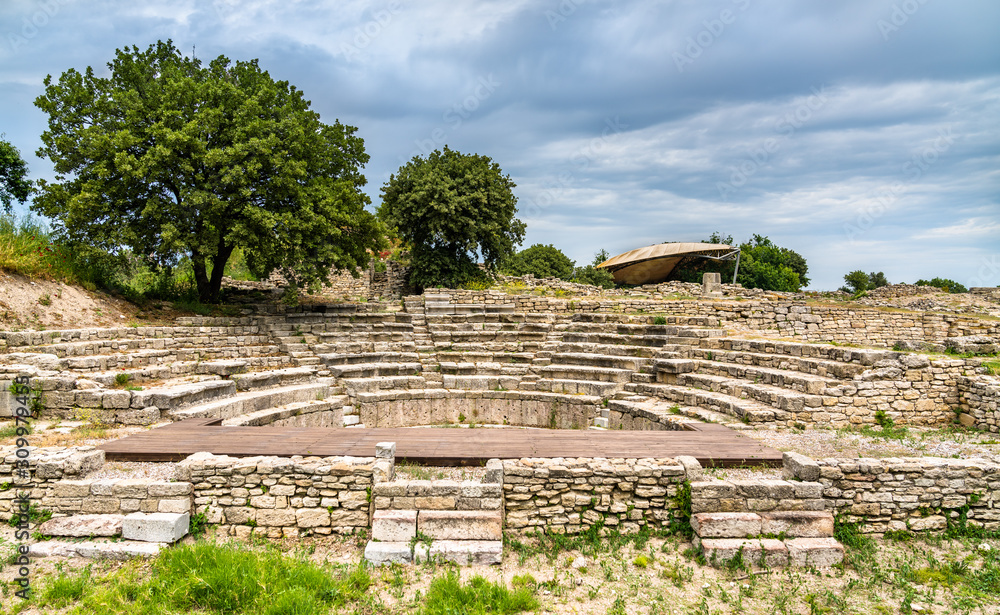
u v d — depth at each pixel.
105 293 18.06
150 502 7.40
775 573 6.68
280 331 19.39
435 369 18.00
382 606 5.93
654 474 7.70
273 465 7.58
